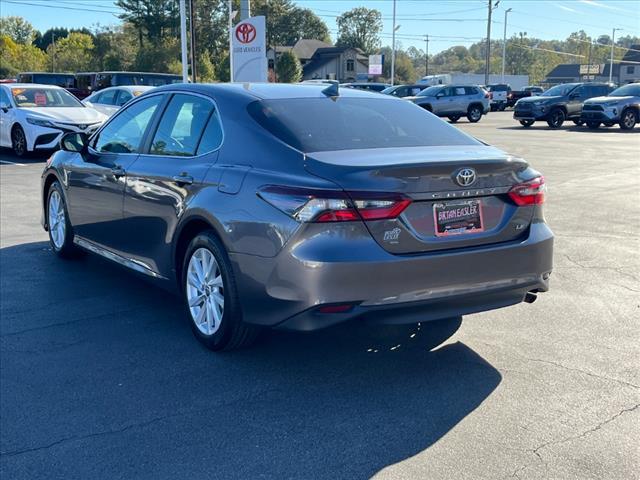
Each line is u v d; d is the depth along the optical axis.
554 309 5.34
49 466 3.19
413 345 4.63
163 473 3.13
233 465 3.19
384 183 3.69
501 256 4.05
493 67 156.00
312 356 4.45
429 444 3.35
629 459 3.20
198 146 4.69
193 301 4.61
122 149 5.59
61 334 4.84
